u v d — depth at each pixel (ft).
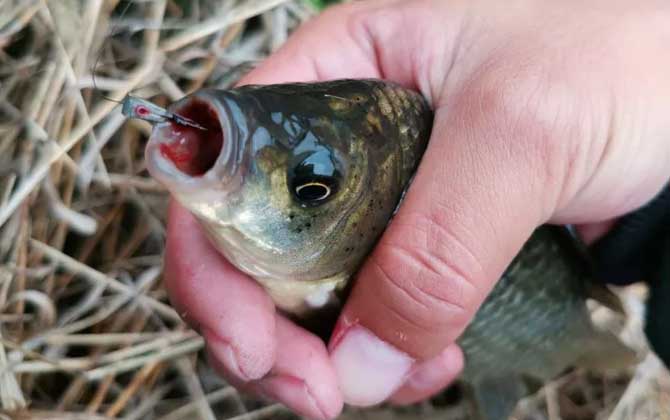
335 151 0.66
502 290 0.86
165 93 0.98
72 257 0.95
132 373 0.96
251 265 0.70
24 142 0.88
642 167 0.74
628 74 0.70
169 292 0.78
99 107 0.93
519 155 0.67
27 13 0.89
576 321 0.96
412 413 1.06
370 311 0.71
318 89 0.69
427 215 0.67
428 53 0.77
